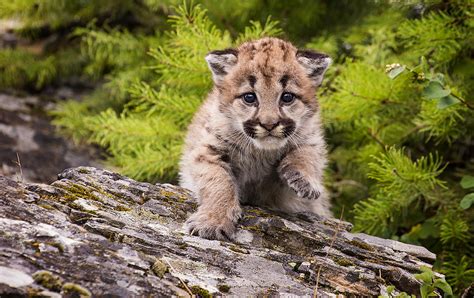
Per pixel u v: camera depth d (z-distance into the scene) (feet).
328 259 26.55
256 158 32.60
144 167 43.32
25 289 20.26
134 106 54.49
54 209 25.30
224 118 32.32
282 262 26.07
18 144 49.44
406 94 40.73
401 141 43.14
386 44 47.19
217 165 31.07
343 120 42.32
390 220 40.63
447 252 38.75
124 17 61.72
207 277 23.72
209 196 29.12
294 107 31.81
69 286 20.86
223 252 25.75
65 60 61.31
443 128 39.17
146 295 21.57
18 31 64.85
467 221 39.52
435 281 25.43
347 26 53.72
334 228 29.55
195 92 44.45
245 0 52.90
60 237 23.06
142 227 26.20
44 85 61.05
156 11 58.85
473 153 46.47
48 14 62.64
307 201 34.45
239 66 32.17
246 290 23.56
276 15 54.24
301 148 32.35
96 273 21.83
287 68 31.71
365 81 40.09
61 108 55.42
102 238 23.85
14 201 24.97
